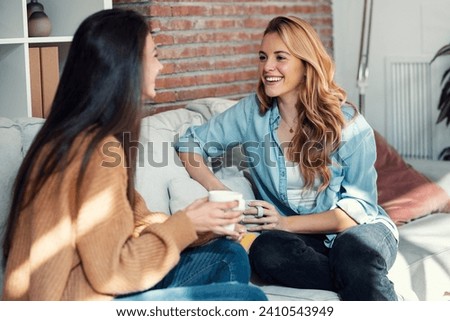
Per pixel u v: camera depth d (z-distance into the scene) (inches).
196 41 166.7
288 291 102.3
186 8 163.2
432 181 155.4
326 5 207.6
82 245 72.9
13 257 77.3
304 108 109.3
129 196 82.0
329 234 110.6
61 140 74.9
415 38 203.2
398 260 119.4
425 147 204.8
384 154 156.6
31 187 75.5
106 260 72.6
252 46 182.7
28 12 133.3
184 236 78.1
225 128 118.1
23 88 126.0
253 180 122.3
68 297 73.9
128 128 78.4
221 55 174.4
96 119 77.0
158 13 156.4
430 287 122.0
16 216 77.5
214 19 171.3
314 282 103.2
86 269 73.0
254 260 104.2
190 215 81.8
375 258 100.1
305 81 109.2
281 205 114.9
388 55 208.1
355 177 110.4
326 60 109.3
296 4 196.1
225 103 138.6
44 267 72.7
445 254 126.2
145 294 77.6
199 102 137.9
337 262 100.6
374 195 111.3
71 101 77.8
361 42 192.4
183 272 87.0
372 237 103.5
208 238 87.6
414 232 133.9
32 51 128.6
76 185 73.3
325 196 110.5
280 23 109.6
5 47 127.9
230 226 86.1
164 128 122.3
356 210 108.4
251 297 80.4
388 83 208.8
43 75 130.1
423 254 123.6
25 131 98.7
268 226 106.2
